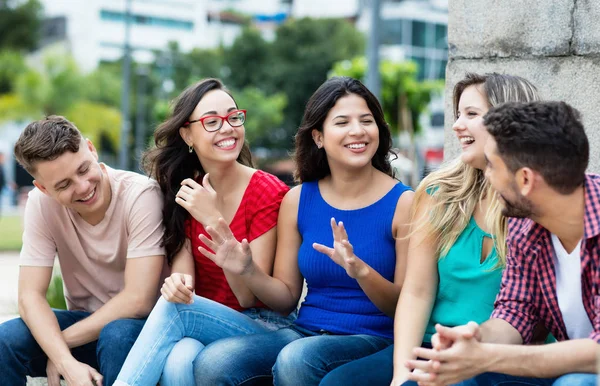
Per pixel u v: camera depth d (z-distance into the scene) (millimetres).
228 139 3127
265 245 3131
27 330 3135
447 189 2666
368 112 2898
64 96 39812
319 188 3055
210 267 3162
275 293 3002
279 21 69000
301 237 3076
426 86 16484
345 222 2939
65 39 64438
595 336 2100
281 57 52562
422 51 60875
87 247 3219
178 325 2869
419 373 2172
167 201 3154
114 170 3262
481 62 3445
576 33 3154
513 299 2410
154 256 3119
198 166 3254
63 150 2932
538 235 2320
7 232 18469
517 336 2373
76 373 2936
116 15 66812
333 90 2904
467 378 2148
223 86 3227
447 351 2127
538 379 2338
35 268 3199
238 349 2744
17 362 3111
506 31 3355
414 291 2652
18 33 43031
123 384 2781
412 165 16125
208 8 70938
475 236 2609
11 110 39281
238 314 3000
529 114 2117
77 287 3332
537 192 2139
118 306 3074
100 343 2939
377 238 2896
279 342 2828
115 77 48438
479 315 2582
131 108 46312
